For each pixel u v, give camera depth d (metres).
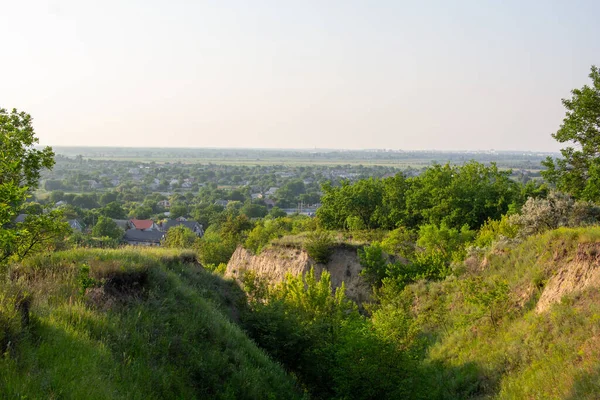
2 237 12.68
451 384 14.77
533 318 15.16
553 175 33.03
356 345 14.34
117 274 13.50
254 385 12.11
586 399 10.59
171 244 62.47
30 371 8.01
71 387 8.02
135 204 159.62
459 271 22.45
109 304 12.18
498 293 17.22
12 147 16.20
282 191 193.12
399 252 31.95
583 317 13.38
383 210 50.91
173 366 10.99
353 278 29.58
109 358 9.66
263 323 16.05
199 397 10.84
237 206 158.12
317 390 15.03
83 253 15.37
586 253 15.26
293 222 69.12
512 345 14.73
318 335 16.17
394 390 13.84
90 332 10.34
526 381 12.79
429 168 50.50
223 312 16.34
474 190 44.78
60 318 10.27
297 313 17.77
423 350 17.89
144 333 11.48
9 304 9.14
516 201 43.56
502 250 21.50
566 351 12.77
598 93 31.66
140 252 17.11
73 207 116.69
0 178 16.06
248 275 18.97
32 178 17.41
